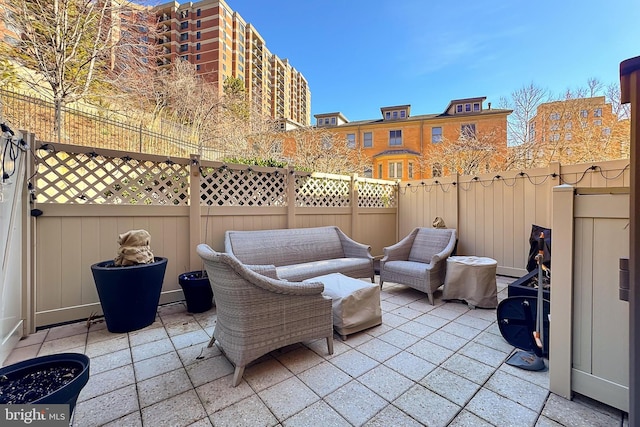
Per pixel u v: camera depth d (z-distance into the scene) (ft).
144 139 26.53
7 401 3.82
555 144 32.55
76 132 22.65
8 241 7.06
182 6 80.53
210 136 36.94
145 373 6.37
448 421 4.92
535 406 5.30
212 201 12.06
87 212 9.37
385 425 4.84
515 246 14.40
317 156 37.42
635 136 3.50
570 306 5.47
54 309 8.85
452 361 6.88
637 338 3.63
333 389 5.82
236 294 5.92
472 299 10.55
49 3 23.58
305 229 13.69
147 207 10.49
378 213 18.67
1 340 6.56
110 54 28.14
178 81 36.94
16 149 7.50
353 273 12.26
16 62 23.08
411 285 11.69
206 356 7.12
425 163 46.06
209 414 5.09
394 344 7.75
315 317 7.01
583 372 5.36
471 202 16.06
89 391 5.72
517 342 7.47
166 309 10.42
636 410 3.68
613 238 5.05
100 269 8.14
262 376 6.27
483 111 49.44
